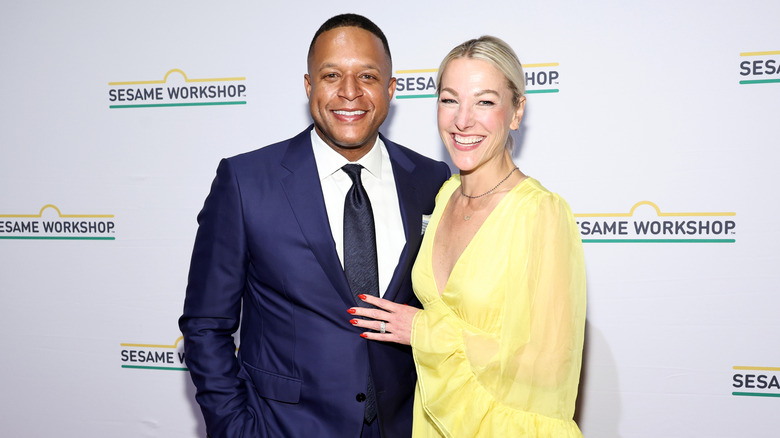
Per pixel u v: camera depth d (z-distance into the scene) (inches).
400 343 53.8
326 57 55.0
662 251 79.0
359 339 54.8
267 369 56.6
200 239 57.8
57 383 95.8
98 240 92.0
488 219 50.9
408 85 82.4
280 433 55.2
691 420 80.2
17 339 96.0
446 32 80.7
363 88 55.1
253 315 59.1
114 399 94.6
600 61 77.8
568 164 79.9
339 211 57.7
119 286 92.3
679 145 77.1
